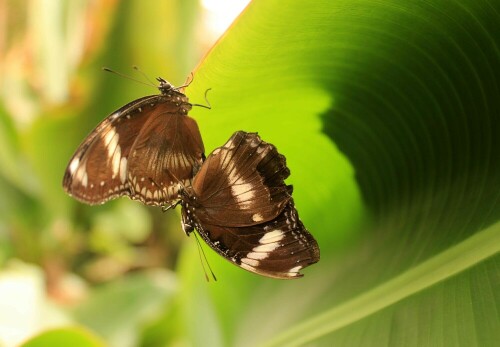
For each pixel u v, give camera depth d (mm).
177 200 401
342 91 416
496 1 379
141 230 870
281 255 388
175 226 936
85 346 455
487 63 395
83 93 649
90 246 820
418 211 424
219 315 476
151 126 392
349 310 423
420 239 415
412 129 423
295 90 411
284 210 389
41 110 674
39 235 723
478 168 408
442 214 414
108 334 637
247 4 371
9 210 708
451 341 387
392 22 387
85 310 654
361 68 406
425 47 397
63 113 649
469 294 391
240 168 389
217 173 391
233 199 392
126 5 621
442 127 416
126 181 389
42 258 729
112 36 631
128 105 385
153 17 629
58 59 659
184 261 487
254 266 394
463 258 398
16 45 745
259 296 468
